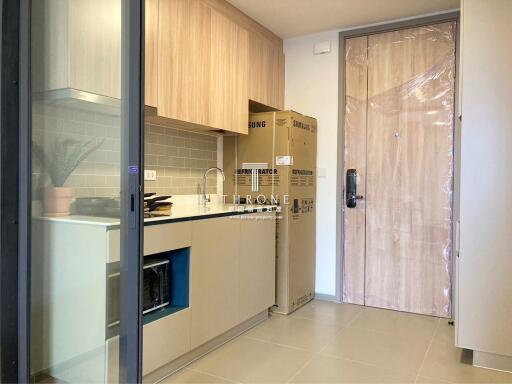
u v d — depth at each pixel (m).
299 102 4.18
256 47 3.73
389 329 3.26
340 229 3.99
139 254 1.68
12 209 1.94
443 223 3.57
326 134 4.05
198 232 2.60
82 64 1.92
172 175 3.29
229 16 3.35
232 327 2.98
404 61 3.71
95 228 1.91
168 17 2.69
